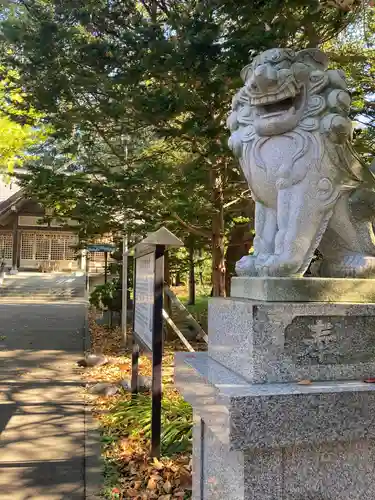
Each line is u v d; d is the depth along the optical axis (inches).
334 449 79.5
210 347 105.6
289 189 91.3
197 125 202.2
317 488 78.0
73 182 248.7
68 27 209.9
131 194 231.1
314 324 83.0
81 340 390.9
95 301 488.1
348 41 284.4
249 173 98.2
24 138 346.0
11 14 238.8
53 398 220.4
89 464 146.8
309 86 92.0
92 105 237.9
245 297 93.8
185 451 154.6
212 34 176.9
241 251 398.9
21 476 138.2
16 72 266.8
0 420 187.6
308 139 90.7
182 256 532.1
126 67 200.5
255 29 179.0
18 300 820.6
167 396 210.7
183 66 185.5
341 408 74.4
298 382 79.7
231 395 71.1
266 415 71.4
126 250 361.4
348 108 93.2
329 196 91.1
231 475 81.4
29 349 348.2
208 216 290.4
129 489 130.6
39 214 1203.2
